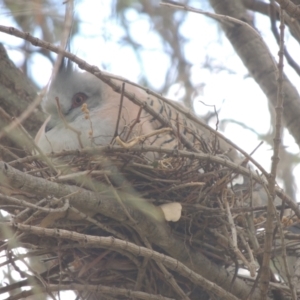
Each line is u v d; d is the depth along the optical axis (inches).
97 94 365.7
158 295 296.5
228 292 295.9
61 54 245.8
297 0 357.1
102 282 312.7
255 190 351.6
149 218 292.8
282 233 278.8
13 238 263.3
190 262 305.9
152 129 340.5
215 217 299.0
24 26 454.9
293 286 292.2
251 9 427.2
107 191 289.1
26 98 378.0
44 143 353.4
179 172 298.5
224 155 312.0
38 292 285.6
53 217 282.8
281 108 277.6
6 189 283.9
